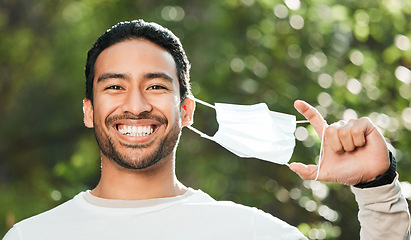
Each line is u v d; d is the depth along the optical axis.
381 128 10.39
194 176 10.45
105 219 4.08
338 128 3.91
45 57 11.91
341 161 3.95
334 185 9.86
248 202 10.15
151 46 4.19
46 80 11.88
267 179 10.34
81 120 11.70
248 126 4.18
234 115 4.21
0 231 10.27
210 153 10.54
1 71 12.09
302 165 3.99
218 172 10.40
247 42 10.85
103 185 4.20
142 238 4.02
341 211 10.02
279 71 10.70
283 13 10.70
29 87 12.02
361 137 3.88
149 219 4.07
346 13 10.77
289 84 10.54
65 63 11.73
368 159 3.92
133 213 4.08
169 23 10.91
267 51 10.77
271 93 10.52
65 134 11.80
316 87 10.55
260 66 10.74
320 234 8.88
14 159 11.77
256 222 4.09
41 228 4.11
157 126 4.11
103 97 4.12
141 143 4.09
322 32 10.73
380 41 10.98
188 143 10.59
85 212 4.12
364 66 10.82
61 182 11.07
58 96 11.82
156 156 4.11
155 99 4.11
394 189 3.93
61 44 11.79
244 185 10.29
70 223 4.10
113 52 4.17
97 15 11.49
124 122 4.09
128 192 4.15
